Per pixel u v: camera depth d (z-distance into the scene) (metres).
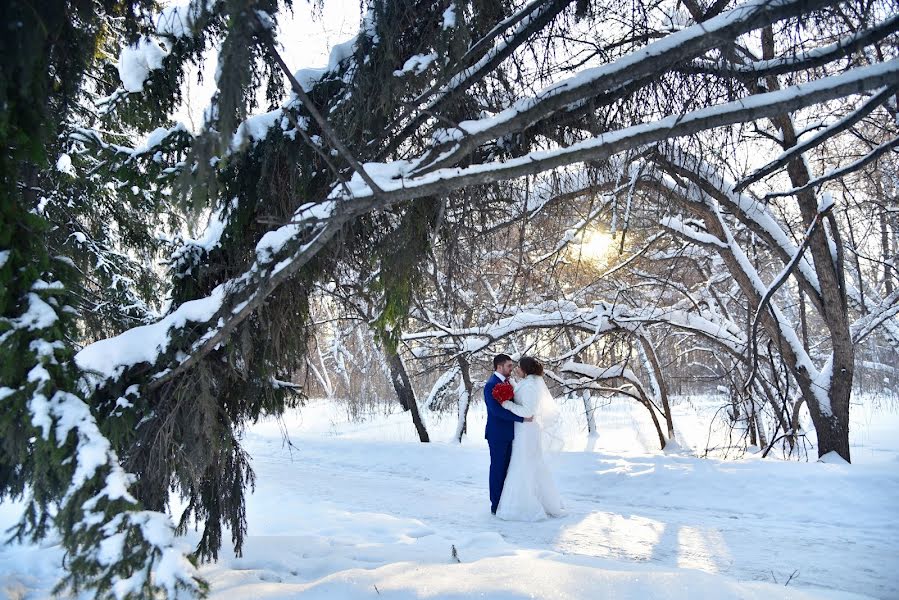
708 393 20.94
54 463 2.42
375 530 5.08
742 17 2.34
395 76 3.28
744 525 5.89
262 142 3.57
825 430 8.55
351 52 3.59
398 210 3.81
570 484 8.11
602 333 10.23
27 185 3.86
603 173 4.41
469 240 4.23
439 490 8.27
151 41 3.68
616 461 8.56
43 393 2.47
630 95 3.52
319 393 27.36
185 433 3.44
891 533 5.43
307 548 4.18
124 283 7.14
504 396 6.47
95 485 2.45
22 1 2.57
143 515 2.45
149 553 2.37
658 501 7.04
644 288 13.07
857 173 8.54
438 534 5.02
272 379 3.98
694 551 5.03
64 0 2.79
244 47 2.23
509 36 3.25
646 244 10.06
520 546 5.24
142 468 3.38
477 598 2.77
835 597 3.21
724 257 8.76
